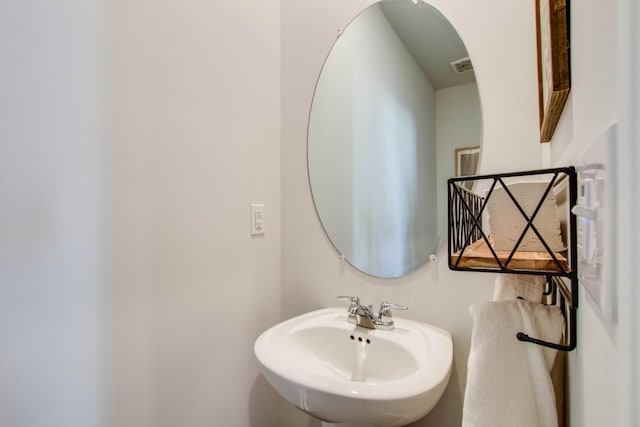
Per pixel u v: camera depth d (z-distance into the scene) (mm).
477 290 902
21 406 622
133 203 810
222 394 1039
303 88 1276
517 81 844
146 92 839
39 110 646
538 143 815
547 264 435
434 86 982
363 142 1140
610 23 263
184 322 929
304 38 1274
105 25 755
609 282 242
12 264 613
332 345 996
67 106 688
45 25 656
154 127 858
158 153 867
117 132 777
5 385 605
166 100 888
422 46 1007
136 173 816
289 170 1306
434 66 981
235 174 1107
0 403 600
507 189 490
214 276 1023
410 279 1019
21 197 623
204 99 997
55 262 668
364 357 942
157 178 864
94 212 731
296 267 1276
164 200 880
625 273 213
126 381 790
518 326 471
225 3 1078
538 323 464
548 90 511
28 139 632
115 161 773
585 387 381
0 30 600
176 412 900
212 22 1028
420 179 1012
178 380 908
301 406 699
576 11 400
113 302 767
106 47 756
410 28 1032
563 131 517
